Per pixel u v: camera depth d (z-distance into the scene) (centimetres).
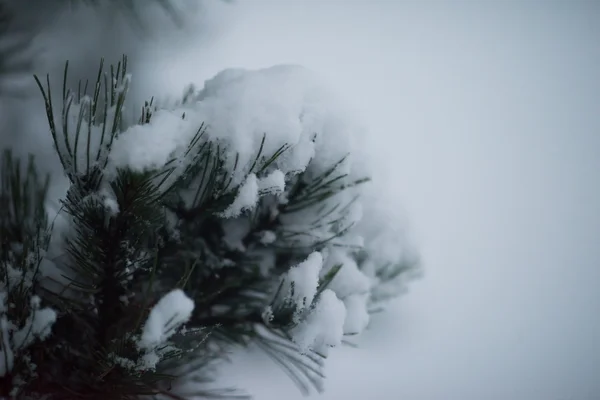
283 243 152
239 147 126
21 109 287
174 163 117
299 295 133
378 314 193
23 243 133
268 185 127
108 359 123
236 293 147
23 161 208
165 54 333
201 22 328
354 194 157
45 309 121
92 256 128
